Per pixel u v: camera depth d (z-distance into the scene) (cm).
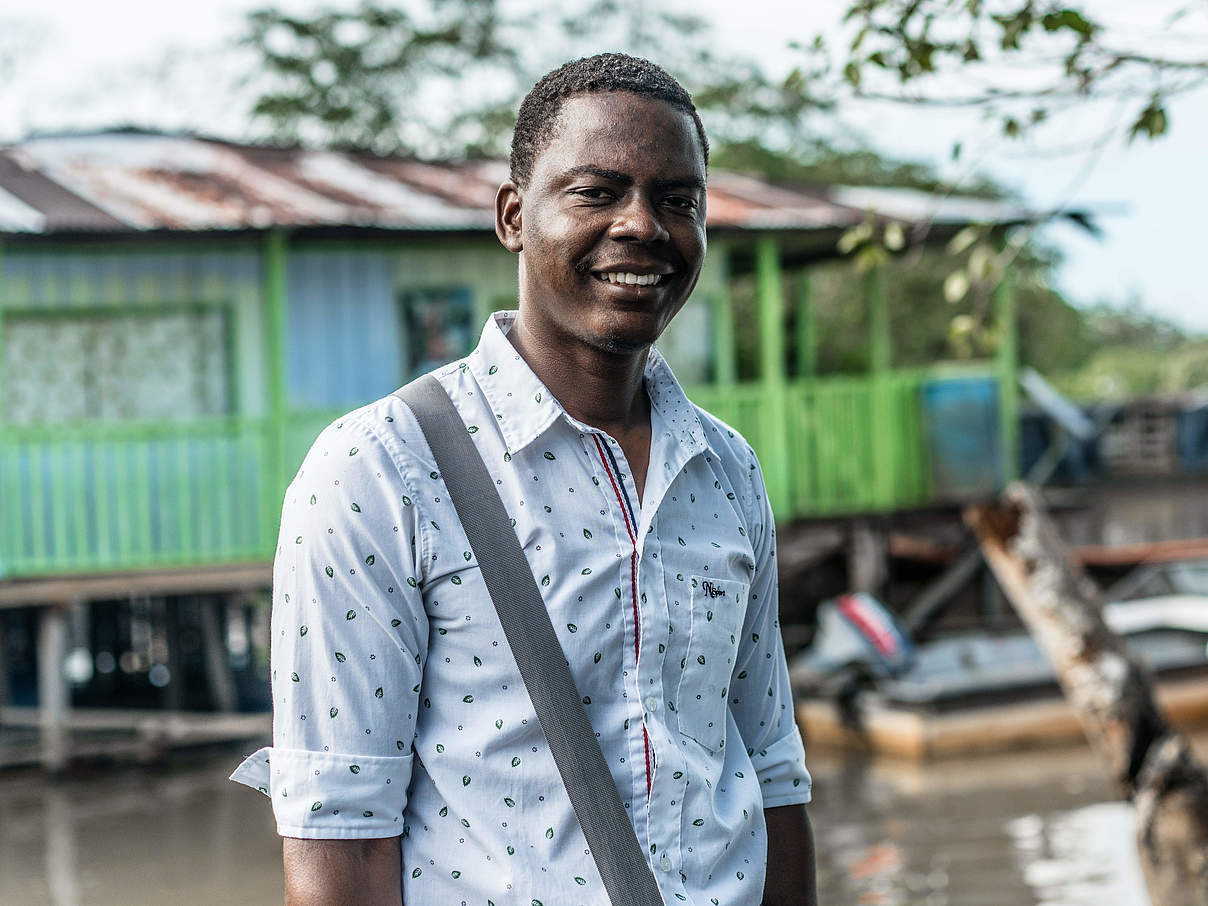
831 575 1419
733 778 183
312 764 162
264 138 2188
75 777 1089
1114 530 2075
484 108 2231
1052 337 2400
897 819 891
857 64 378
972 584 1388
